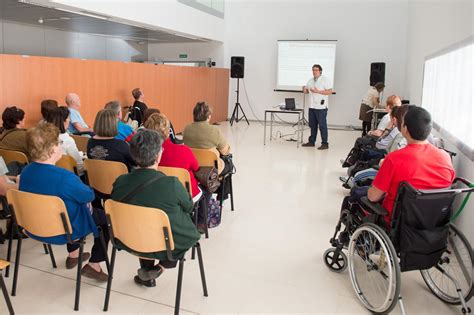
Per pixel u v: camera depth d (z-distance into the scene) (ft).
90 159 9.88
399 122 9.30
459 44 11.60
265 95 36.91
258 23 35.83
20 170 10.31
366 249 8.36
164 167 9.35
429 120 7.55
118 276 9.18
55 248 10.50
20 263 9.66
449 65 13.58
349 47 33.81
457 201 9.95
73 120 16.31
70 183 7.68
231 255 10.40
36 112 16.92
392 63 32.81
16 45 27.55
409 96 27.68
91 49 33.58
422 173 7.48
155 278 8.38
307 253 10.61
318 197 15.43
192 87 30.63
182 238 7.28
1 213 9.43
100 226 8.73
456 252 8.02
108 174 9.70
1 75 15.24
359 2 32.94
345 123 34.96
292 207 14.24
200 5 30.71
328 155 23.32
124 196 7.14
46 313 7.77
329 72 34.14
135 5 22.53
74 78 18.95
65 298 8.28
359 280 9.19
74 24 26.81
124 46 36.86
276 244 11.12
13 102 15.81
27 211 7.57
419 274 9.57
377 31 32.83
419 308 8.19
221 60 36.83
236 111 37.99
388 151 13.05
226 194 13.47
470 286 7.77
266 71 36.45
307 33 34.68
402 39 32.30
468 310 7.70
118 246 7.51
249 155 22.88
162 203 7.04
